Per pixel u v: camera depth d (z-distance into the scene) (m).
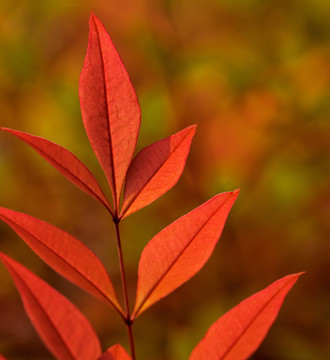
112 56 0.28
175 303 0.78
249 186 0.82
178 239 0.29
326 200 0.82
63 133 0.79
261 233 0.82
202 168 0.82
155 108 0.76
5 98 0.83
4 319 0.81
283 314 0.76
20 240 0.84
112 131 0.29
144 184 0.29
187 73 0.83
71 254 0.29
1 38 0.82
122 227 0.82
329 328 0.74
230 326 0.29
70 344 0.30
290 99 0.83
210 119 0.84
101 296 0.30
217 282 0.80
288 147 0.84
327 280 0.79
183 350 0.70
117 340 0.76
